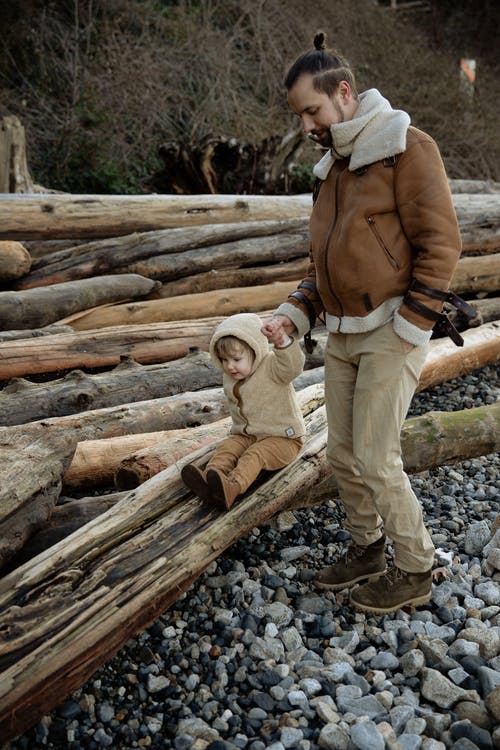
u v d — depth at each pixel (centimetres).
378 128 214
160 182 946
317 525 335
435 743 209
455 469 401
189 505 262
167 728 221
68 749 215
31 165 974
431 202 212
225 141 870
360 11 1312
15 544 255
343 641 256
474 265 615
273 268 584
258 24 1178
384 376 230
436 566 299
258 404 267
